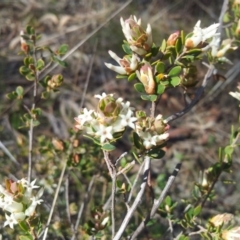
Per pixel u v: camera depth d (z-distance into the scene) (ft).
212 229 0.60
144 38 0.52
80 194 0.98
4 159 1.04
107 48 1.53
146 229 0.93
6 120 1.22
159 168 1.23
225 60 0.65
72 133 0.84
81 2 1.69
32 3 1.64
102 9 1.64
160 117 0.52
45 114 1.30
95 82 1.45
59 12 1.64
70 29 1.56
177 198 1.11
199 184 0.76
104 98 0.49
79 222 0.86
